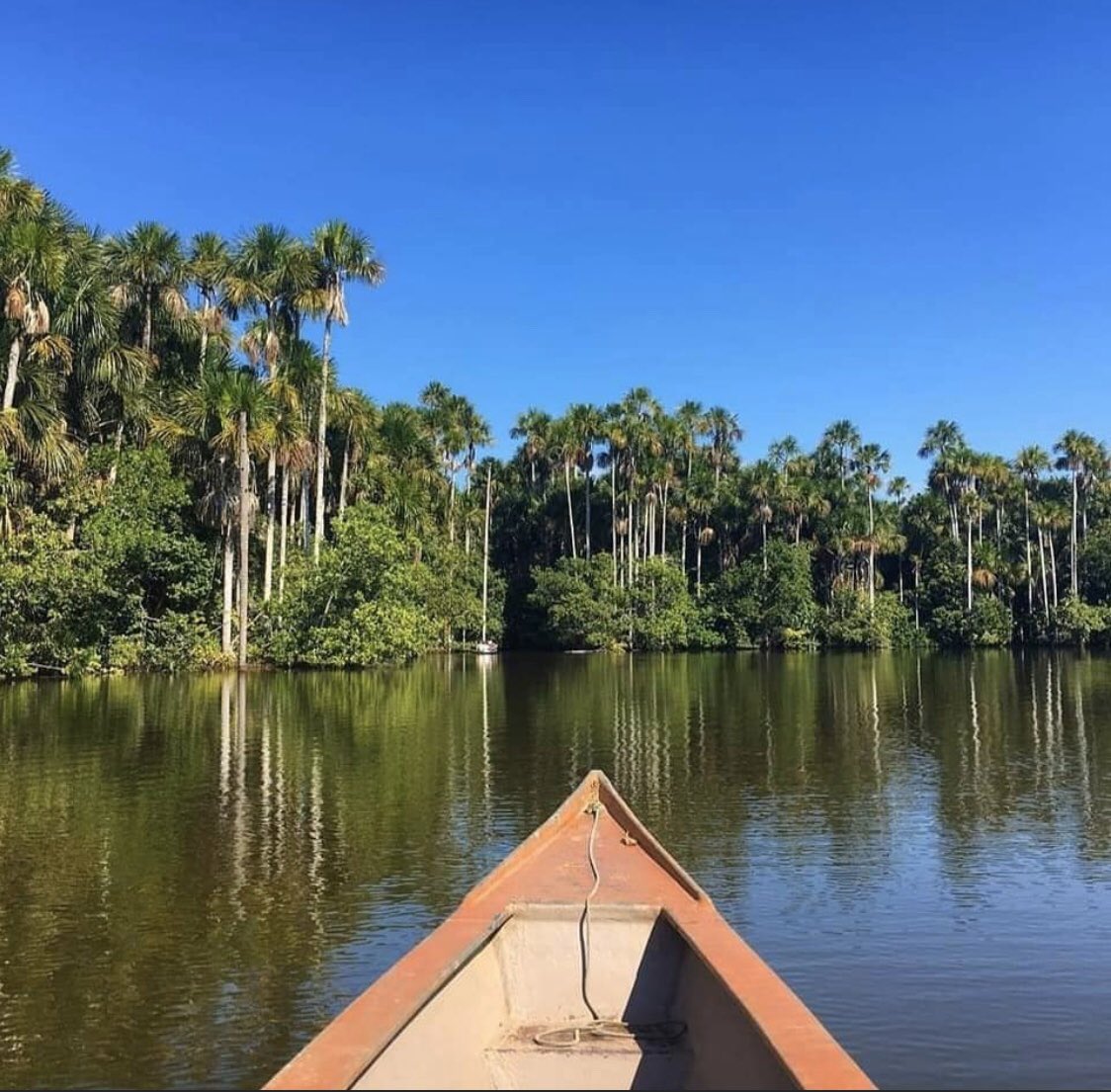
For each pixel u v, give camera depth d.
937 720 28.12
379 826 14.10
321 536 46.03
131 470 40.16
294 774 18.31
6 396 33.75
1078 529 92.12
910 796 16.70
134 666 40.66
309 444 44.88
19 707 28.48
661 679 45.69
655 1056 5.98
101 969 8.70
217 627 44.47
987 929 9.84
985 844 13.38
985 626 82.62
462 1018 5.86
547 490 93.00
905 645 84.50
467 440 77.06
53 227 36.97
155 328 46.34
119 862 12.22
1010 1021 7.64
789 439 94.69
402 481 63.22
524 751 21.44
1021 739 24.05
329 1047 4.68
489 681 43.16
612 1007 6.61
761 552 86.75
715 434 96.19
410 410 71.31
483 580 76.44
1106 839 13.60
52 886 11.23
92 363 39.81
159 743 21.91
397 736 23.62
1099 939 9.53
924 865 12.27
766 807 15.77
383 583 43.88
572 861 8.30
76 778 17.81
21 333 34.16
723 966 5.77
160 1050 7.16
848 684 42.62
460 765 19.44
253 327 46.03
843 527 86.06
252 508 47.53
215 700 30.88
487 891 7.45
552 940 6.96
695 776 18.59
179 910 10.36
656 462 79.56
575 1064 5.88
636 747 22.19
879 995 8.16
